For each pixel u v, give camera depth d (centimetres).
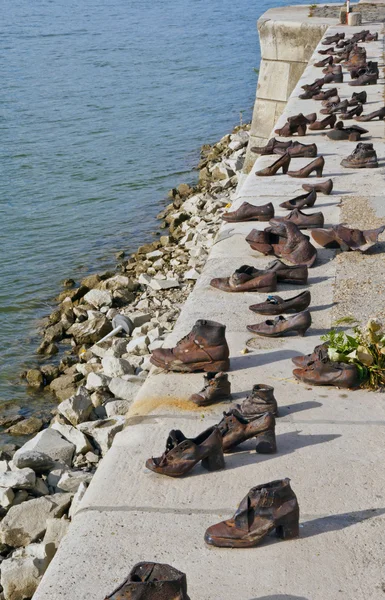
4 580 686
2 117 3422
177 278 1553
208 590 418
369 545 446
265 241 863
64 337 1379
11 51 5678
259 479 508
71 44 6016
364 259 854
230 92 3884
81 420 989
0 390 1220
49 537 734
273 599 410
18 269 1747
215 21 7481
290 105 1586
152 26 7200
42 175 2550
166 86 4094
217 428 518
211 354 636
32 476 834
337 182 1109
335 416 575
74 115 3444
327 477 507
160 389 620
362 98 1530
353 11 2553
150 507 485
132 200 2275
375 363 614
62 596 417
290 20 2231
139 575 395
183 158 2733
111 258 1800
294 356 664
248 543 443
